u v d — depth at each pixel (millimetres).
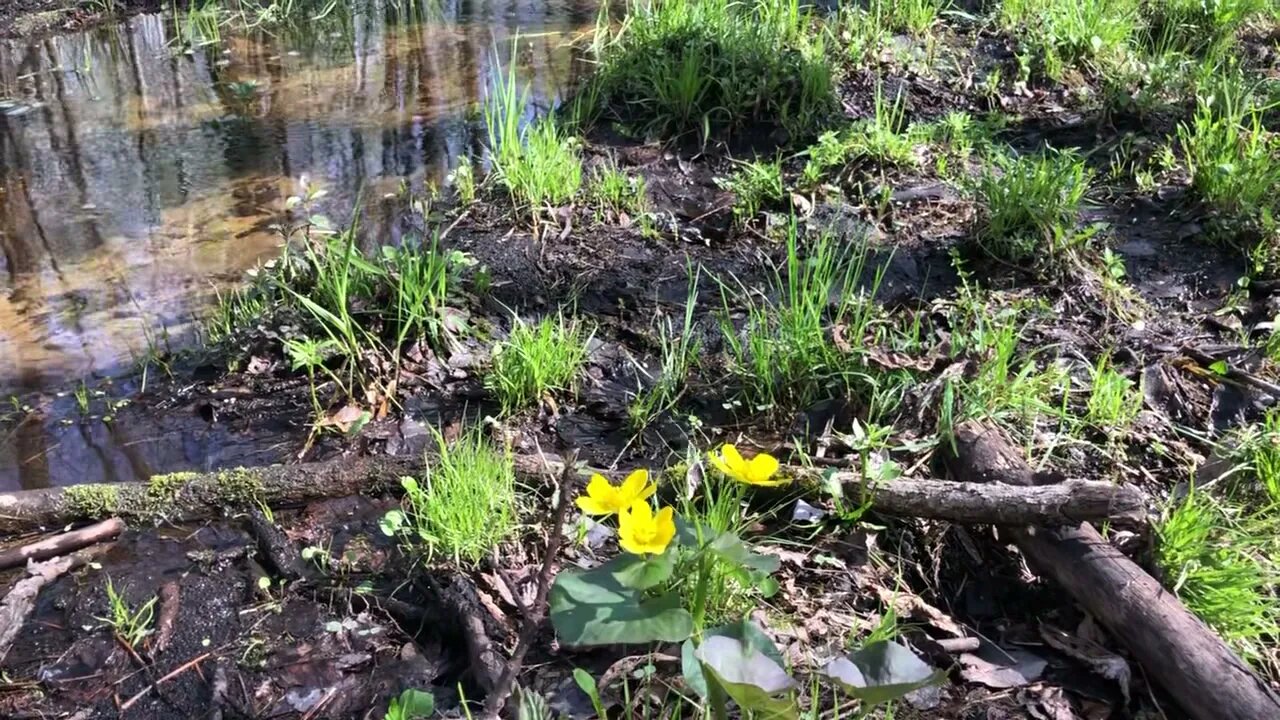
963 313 3428
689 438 2928
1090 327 3391
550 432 2980
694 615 1896
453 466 2617
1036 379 2951
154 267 3951
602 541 2484
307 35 6582
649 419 3012
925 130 4680
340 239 3791
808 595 2326
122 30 6680
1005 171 4035
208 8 6961
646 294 3656
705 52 5070
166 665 2201
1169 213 4102
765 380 3020
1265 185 3887
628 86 5082
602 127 4965
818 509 2566
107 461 2902
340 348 3195
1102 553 2246
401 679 2156
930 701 2068
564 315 3531
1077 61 5449
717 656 1620
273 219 4285
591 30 6504
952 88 5266
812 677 1869
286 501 2664
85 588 2410
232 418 3084
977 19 5898
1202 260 3789
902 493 2461
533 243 3957
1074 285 3572
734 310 3553
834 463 2666
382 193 4461
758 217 4156
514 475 2662
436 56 6125
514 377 3078
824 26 5625
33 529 2592
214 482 2652
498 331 3432
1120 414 2885
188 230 4207
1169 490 2654
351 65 6016
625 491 1833
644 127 4887
